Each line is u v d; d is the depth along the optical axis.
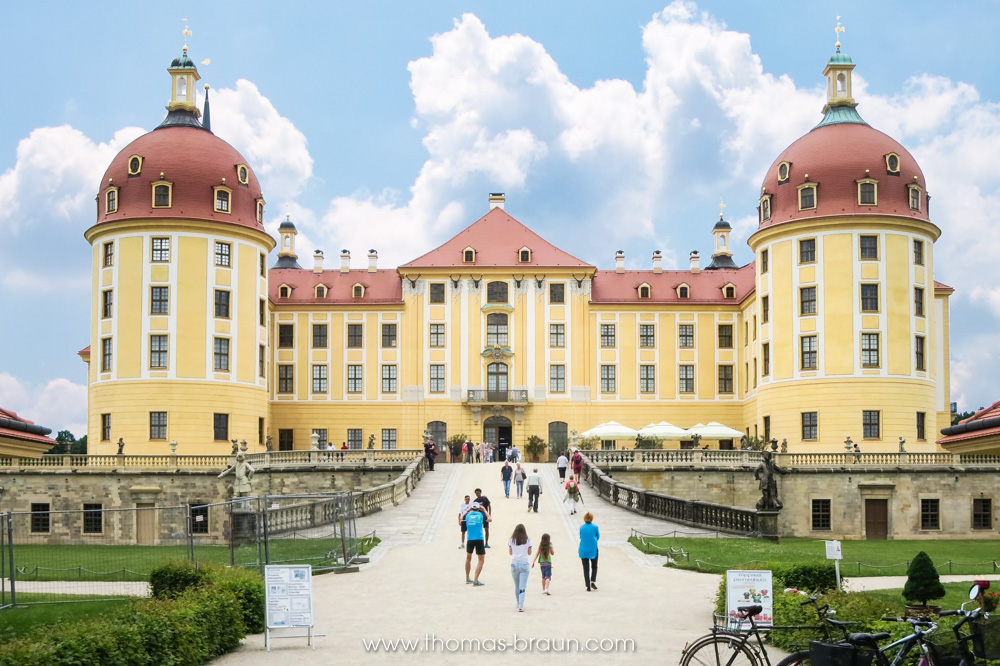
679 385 88.00
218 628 21.11
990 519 60.44
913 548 48.12
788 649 20.33
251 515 38.34
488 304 87.44
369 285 90.69
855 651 14.59
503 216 92.19
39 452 72.19
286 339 88.56
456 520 47.41
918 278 72.62
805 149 74.81
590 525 29.25
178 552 35.88
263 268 80.12
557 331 87.75
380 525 45.78
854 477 61.12
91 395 76.44
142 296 74.50
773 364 74.56
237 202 77.44
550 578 29.67
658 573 32.78
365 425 87.44
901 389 70.81
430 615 25.12
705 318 88.56
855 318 71.25
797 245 73.50
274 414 87.69
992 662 15.92
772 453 61.94
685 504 47.09
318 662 20.27
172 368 73.81
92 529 64.12
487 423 87.19
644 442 82.94
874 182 72.25
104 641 17.91
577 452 62.25
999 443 60.84
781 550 38.84
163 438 73.38
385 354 88.00
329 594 28.47
